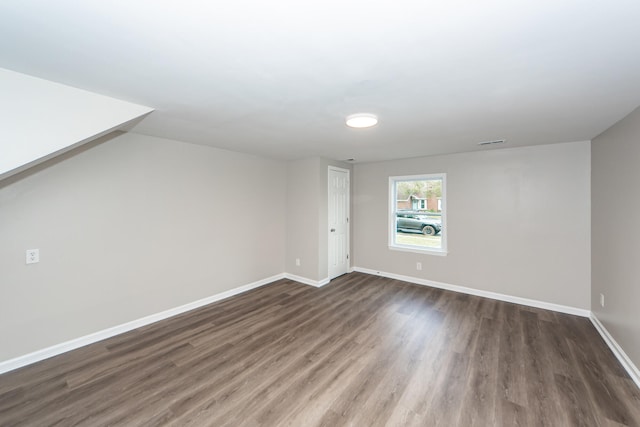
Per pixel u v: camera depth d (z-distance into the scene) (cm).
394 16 109
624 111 223
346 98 197
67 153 252
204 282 365
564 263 341
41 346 240
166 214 324
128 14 108
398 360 240
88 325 267
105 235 277
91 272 268
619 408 183
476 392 199
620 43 128
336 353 251
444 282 432
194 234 353
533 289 361
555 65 150
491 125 263
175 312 334
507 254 378
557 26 115
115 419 175
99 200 272
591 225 321
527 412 180
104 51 137
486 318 324
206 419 175
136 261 300
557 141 331
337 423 171
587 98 197
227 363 235
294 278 479
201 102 205
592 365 231
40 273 239
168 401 190
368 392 200
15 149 164
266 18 110
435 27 116
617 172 251
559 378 214
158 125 265
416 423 172
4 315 223
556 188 344
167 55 140
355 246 534
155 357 244
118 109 199
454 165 416
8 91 160
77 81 172
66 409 183
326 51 136
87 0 100
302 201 463
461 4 103
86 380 212
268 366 231
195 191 353
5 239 223
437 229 446
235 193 402
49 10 105
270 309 352
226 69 155
